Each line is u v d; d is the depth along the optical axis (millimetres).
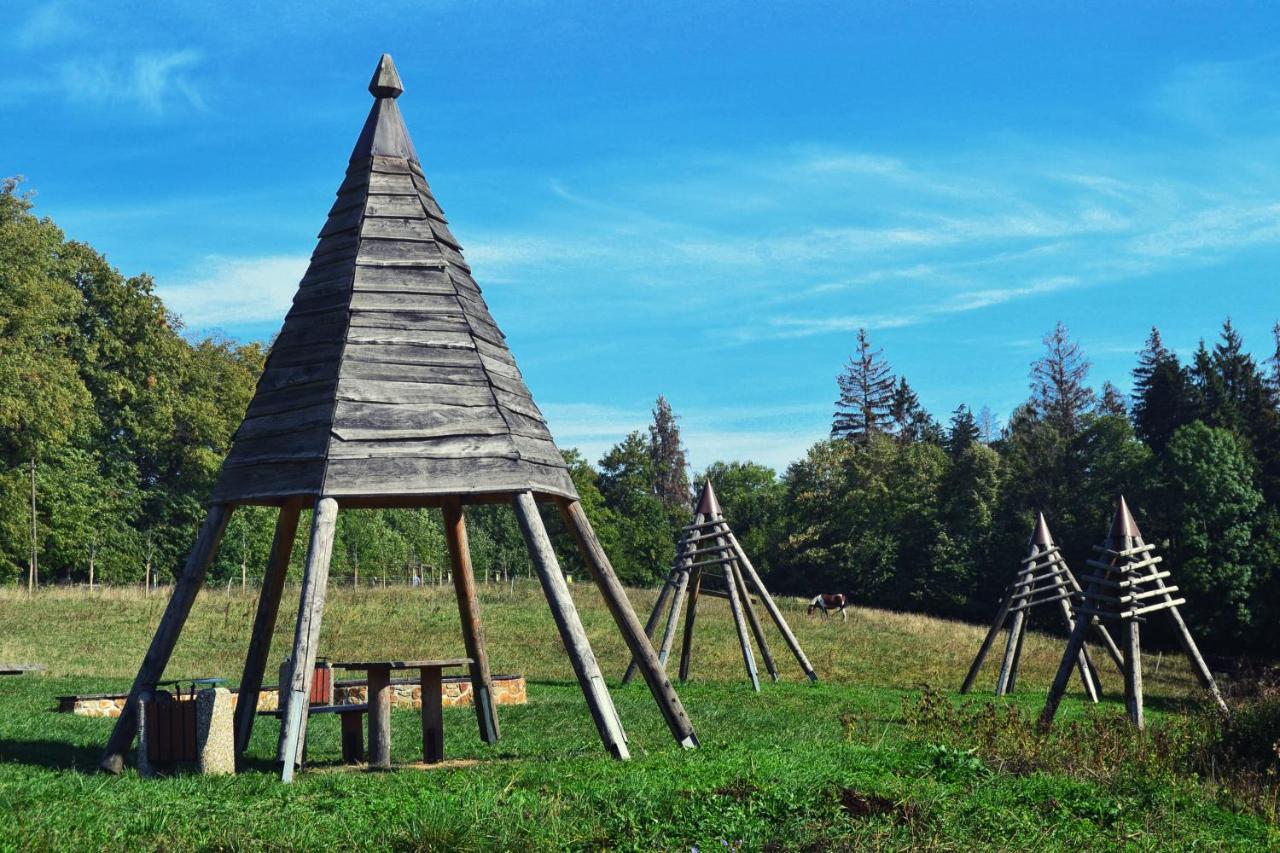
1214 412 69625
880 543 80125
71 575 63156
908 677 30438
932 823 9539
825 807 9633
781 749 12555
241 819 8938
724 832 8859
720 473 118062
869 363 110500
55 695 21969
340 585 59531
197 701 11758
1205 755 14125
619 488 102000
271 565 13906
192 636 35438
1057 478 78062
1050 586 28250
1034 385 92688
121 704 20516
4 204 52125
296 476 12695
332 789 10328
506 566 79812
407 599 44562
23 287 50875
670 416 125750
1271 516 56875
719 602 49125
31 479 53531
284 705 13250
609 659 32875
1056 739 13750
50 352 55406
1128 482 66000
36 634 34781
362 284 13617
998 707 22719
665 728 16984
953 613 76062
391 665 12961
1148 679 32906
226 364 71750
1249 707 15414
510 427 13375
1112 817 10531
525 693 22500
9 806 9164
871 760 11914
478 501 15156
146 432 63625
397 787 10273
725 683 26969
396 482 12602
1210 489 56688
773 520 103625
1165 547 57594
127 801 9602
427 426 12969
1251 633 55125
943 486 79312
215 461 65812
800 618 44125
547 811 9141
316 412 12938
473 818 8789
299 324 13703
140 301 64312
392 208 14219
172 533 65875
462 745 15078
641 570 96750
